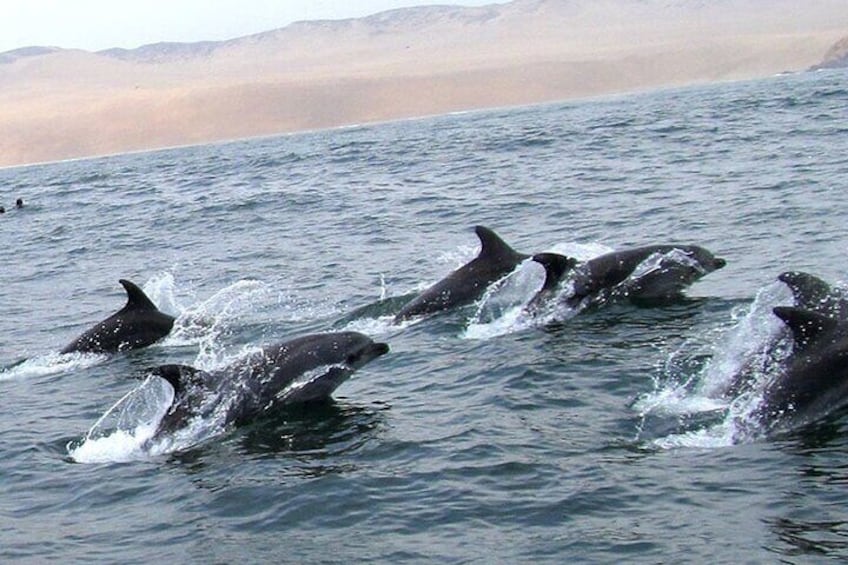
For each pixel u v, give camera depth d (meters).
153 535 13.78
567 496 13.49
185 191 74.25
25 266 44.50
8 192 103.12
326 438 16.73
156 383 21.42
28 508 15.24
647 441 15.11
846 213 30.69
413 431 16.59
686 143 60.84
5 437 18.75
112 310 31.77
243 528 13.68
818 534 11.75
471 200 47.12
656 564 11.53
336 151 99.38
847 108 71.00
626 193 42.84
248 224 49.41
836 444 14.27
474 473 14.58
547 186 48.84
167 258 41.66
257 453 16.42
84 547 13.62
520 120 122.75
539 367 19.19
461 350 21.33
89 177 113.25
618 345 20.03
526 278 25.33
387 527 13.23
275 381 18.41
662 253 24.19
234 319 27.06
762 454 14.20
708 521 12.39
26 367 24.75
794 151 49.28
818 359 15.81
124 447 17.67
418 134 116.62
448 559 12.21
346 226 43.94
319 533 13.29
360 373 20.36
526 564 11.88
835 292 17.34
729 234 30.38
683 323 20.95
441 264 32.22
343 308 27.27
